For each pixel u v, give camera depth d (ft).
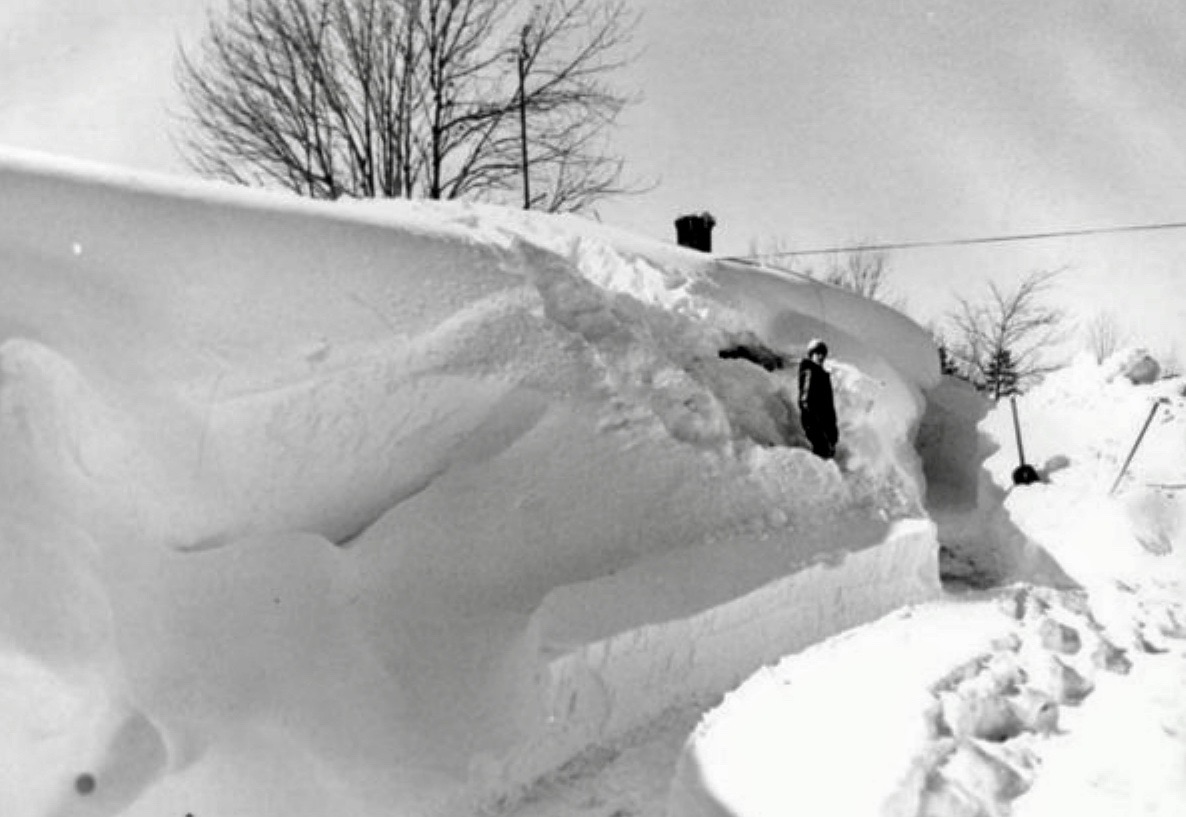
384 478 20.99
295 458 19.71
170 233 18.60
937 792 14.53
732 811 14.75
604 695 19.13
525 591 20.48
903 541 26.53
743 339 34.60
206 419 18.43
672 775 18.02
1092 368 44.11
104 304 17.57
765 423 30.94
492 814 16.89
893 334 42.04
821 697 18.71
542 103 61.36
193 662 16.34
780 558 23.86
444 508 20.70
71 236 17.72
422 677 17.99
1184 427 37.68
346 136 58.80
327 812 15.71
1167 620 25.62
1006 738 17.16
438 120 59.82
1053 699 18.57
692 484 24.52
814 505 27.35
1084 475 37.73
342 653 17.54
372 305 20.31
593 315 26.09
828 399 30.22
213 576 17.49
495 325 22.26
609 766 18.45
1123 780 14.69
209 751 15.57
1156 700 17.89
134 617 16.28
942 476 42.63
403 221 22.62
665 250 37.50
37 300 17.02
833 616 24.08
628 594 20.71
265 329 19.06
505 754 17.34
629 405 23.82
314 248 20.12
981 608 25.76
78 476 16.87
